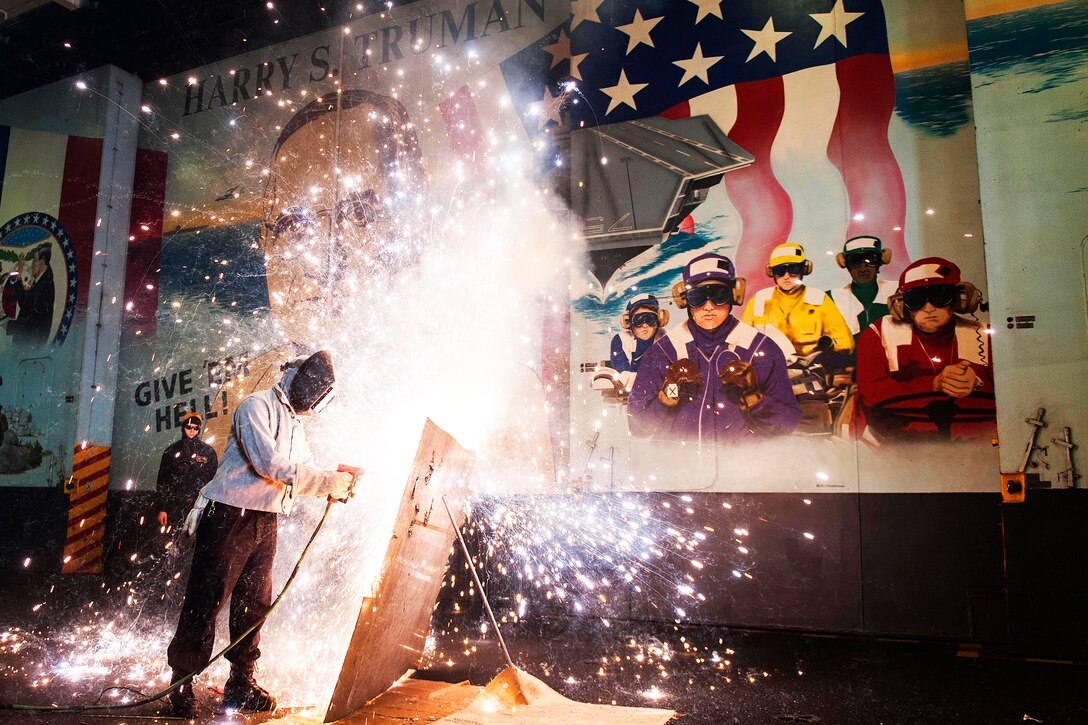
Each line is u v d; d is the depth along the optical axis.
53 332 9.82
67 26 10.11
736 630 6.14
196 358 9.23
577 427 7.02
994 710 3.81
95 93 10.01
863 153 6.30
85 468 9.36
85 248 9.75
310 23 9.03
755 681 4.49
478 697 3.81
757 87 6.75
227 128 9.43
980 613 5.51
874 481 5.95
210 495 3.68
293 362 4.03
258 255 9.01
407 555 3.75
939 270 5.94
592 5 7.55
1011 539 4.97
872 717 3.69
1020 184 5.24
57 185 10.11
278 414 3.85
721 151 6.81
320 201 8.67
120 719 3.51
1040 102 5.27
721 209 6.75
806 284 6.36
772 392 6.36
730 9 6.95
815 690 4.25
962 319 5.83
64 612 6.91
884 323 6.07
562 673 4.71
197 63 9.75
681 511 6.52
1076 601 4.77
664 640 5.81
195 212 9.51
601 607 6.62
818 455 6.15
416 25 8.41
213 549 3.63
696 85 7.00
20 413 9.87
